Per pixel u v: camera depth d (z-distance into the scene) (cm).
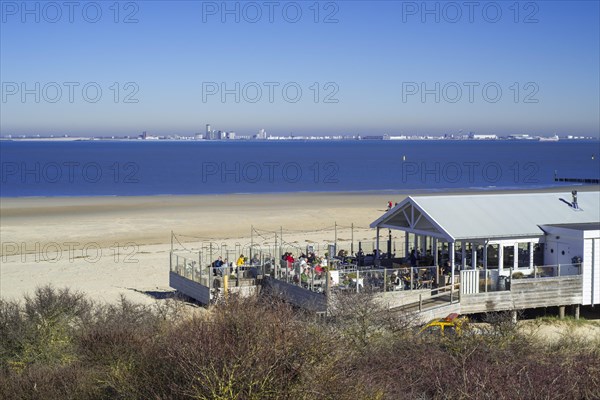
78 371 1497
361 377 1288
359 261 3225
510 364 1543
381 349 1702
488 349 1702
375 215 6912
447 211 2897
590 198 3191
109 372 1464
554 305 2720
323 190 10125
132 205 7775
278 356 1174
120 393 1353
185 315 1995
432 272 2825
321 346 1250
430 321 2366
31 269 4044
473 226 2792
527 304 2678
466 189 10238
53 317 1933
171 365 1259
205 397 1120
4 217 6650
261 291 2759
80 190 9906
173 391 1178
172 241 5006
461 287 2584
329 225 6169
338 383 1209
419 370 1527
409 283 2672
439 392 1391
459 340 1795
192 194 9325
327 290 2427
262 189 10256
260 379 1131
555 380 1412
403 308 2475
